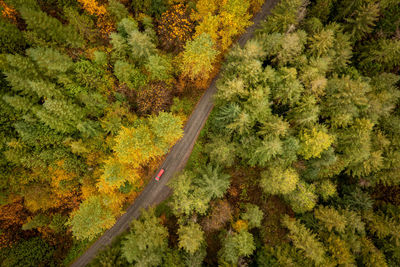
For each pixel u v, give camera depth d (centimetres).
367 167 3647
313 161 3541
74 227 3177
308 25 3578
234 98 3391
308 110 3272
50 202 3447
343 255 3155
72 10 3309
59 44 3200
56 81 3222
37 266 3644
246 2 3628
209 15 3447
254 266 3531
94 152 3459
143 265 2927
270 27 3575
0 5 2945
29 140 3094
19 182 3212
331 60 3588
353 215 3494
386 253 3581
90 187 3475
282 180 3356
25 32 2955
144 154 3231
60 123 3092
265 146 3112
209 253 3769
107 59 3484
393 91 3762
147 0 3581
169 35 3766
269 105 3428
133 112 3734
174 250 3412
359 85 3231
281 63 3434
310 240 3231
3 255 3525
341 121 3347
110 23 3531
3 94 2962
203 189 3341
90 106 3353
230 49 4091
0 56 2839
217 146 3591
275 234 3775
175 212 3462
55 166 3281
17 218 3591
